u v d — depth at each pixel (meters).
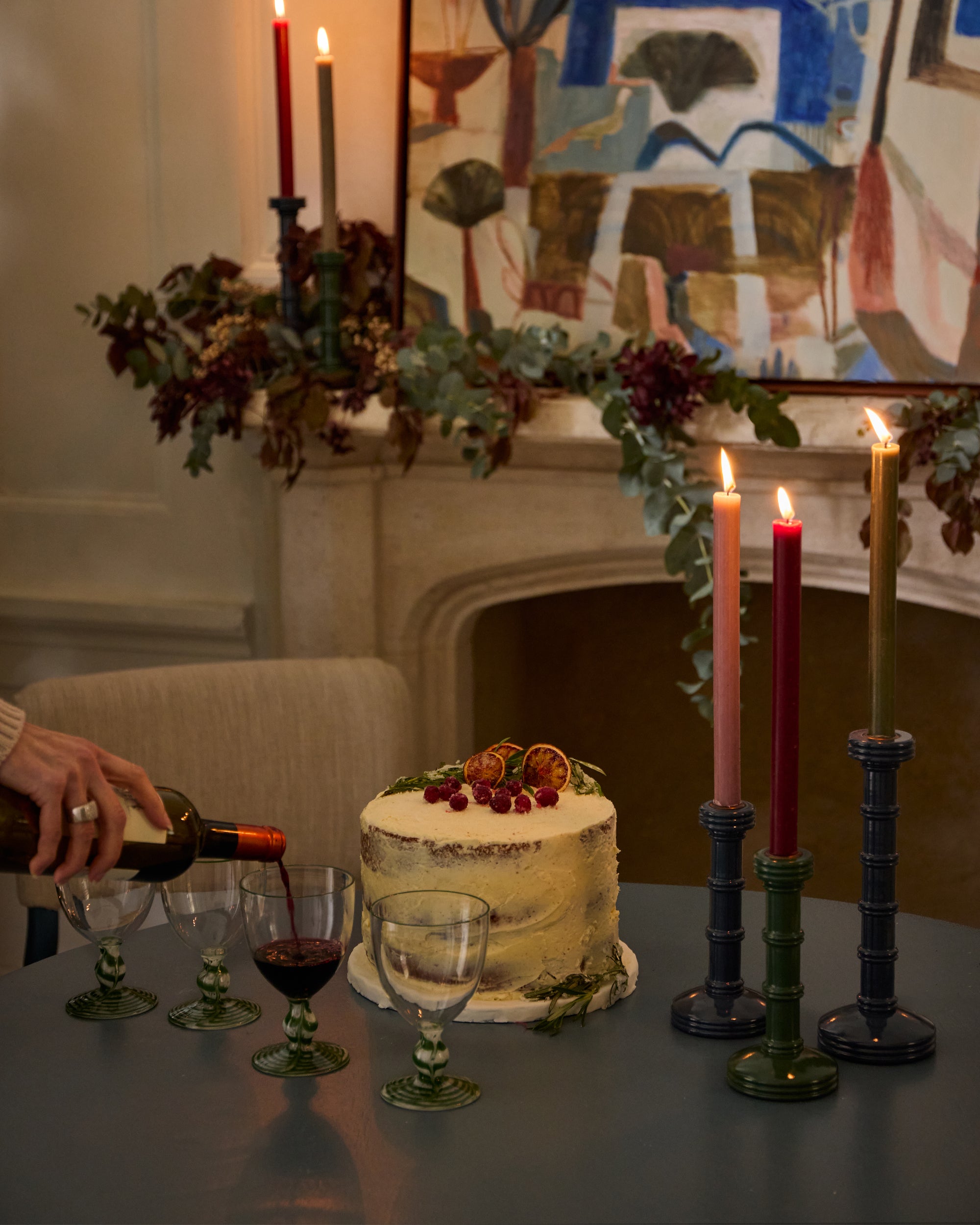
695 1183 0.93
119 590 2.61
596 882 1.21
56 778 1.09
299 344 2.21
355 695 1.93
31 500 2.64
